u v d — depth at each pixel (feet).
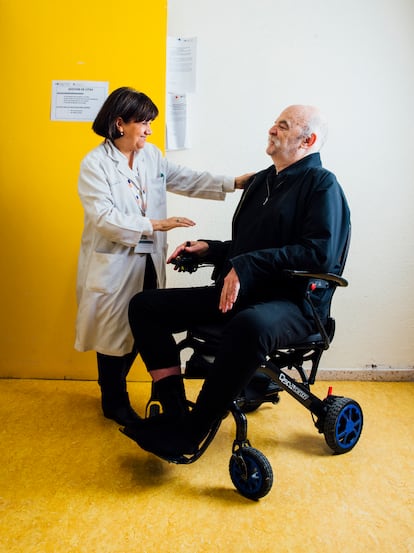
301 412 7.04
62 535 4.27
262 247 5.75
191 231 8.17
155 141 7.48
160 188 6.65
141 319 5.70
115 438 6.07
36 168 7.52
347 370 8.43
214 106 7.97
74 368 7.95
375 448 6.00
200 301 5.76
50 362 7.93
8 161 7.50
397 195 8.18
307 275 4.99
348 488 5.12
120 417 6.37
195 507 4.74
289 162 5.96
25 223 7.62
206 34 7.86
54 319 7.82
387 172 8.15
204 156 8.04
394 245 8.27
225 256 6.54
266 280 5.62
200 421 4.91
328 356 8.45
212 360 5.51
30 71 7.36
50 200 7.58
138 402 7.19
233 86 7.95
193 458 4.94
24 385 7.68
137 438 5.01
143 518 4.54
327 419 5.63
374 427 6.59
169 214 8.13
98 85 7.38
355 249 8.25
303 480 5.25
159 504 4.77
